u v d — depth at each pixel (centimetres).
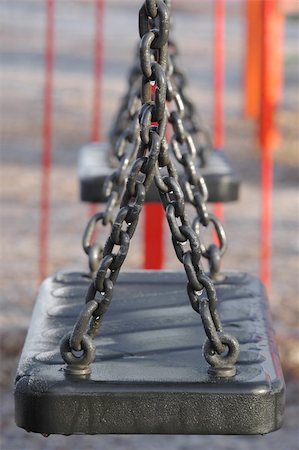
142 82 198
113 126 360
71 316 234
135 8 2789
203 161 361
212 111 1500
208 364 202
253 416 188
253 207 1056
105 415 188
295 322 707
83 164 370
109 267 197
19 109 1527
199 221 261
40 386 189
